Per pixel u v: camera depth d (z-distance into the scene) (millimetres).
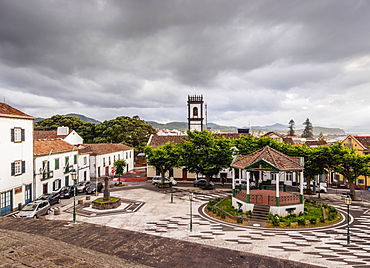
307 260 14789
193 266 10203
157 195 38688
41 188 36531
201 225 23250
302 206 26859
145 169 75250
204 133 43062
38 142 40688
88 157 54469
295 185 51875
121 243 12312
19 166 32031
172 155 45406
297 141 86125
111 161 62875
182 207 30844
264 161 26156
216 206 29984
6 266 7918
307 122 172000
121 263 8977
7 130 30125
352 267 13672
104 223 24000
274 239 19219
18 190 31734
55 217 26562
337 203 34094
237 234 20484
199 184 47500
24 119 33062
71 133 60688
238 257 11180
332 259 14984
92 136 80812
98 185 42531
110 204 30125
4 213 29344
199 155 42656
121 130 76625
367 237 20016
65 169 43469
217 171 42875
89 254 9789
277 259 11078
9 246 9828
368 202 35062
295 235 20406
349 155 36156
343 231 21672
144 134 79625
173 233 20688
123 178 55719
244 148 41312
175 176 55562
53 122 82938
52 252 9375
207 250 11820
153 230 21578
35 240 11117
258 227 22781
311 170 39844
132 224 23609
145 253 11266
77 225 14984
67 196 36656
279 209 25547
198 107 76312
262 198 27250
